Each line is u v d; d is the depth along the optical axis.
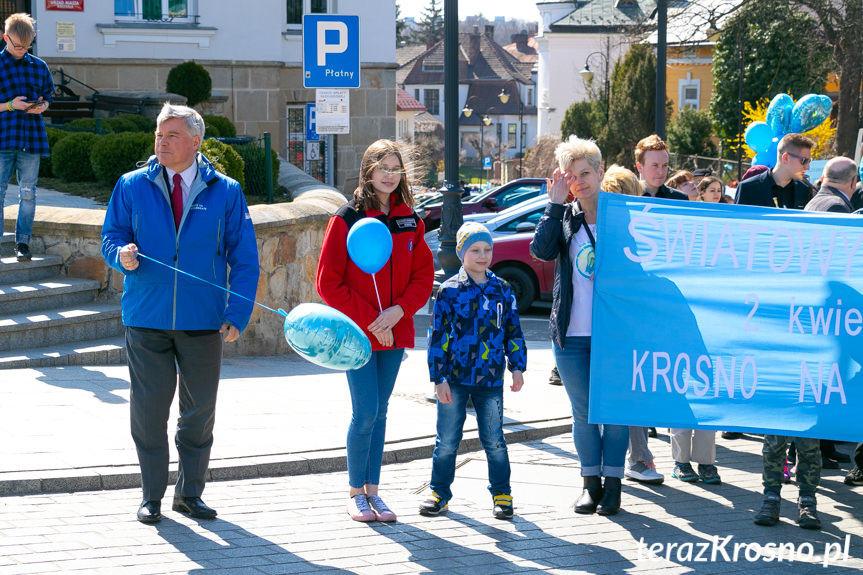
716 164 34.78
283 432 6.79
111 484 5.71
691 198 8.42
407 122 70.62
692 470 6.55
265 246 9.94
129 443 6.21
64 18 19.72
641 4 65.94
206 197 5.23
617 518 5.71
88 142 12.57
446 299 5.54
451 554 4.99
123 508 5.41
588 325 5.77
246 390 8.12
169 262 5.16
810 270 5.47
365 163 5.45
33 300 8.93
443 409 5.56
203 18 21.00
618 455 5.75
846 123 29.00
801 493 5.70
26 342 8.56
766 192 7.19
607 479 5.79
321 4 22.34
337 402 7.74
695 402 5.56
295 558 4.82
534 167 45.19
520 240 14.23
